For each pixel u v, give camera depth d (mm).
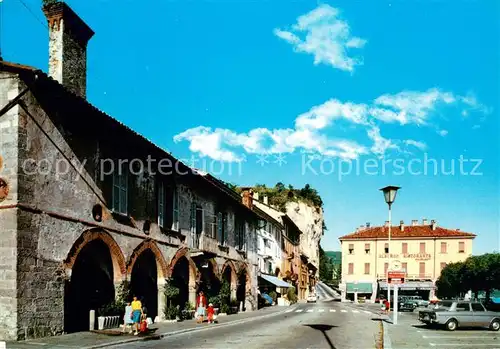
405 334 21000
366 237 82500
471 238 78438
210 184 30484
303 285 91062
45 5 18828
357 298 82812
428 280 78688
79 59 19844
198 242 30125
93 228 18438
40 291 15516
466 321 23578
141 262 23812
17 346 13406
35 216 15453
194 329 21953
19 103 15078
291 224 75438
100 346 14516
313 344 16422
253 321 28953
